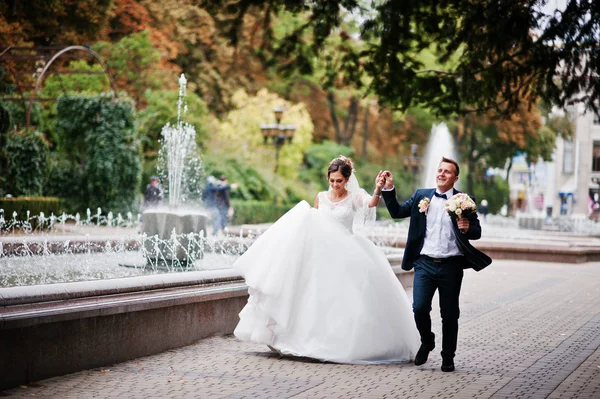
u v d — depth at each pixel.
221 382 6.76
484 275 18.52
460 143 52.81
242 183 39.31
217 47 43.66
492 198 60.22
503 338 9.58
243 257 7.88
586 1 11.51
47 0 30.02
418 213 7.62
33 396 5.98
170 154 20.33
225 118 43.78
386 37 13.18
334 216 8.04
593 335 9.91
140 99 36.56
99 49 35.97
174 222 11.98
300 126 43.53
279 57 14.94
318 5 13.73
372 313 7.83
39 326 6.47
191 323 8.59
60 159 29.86
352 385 6.78
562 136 56.19
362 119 55.69
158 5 40.91
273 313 7.74
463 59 13.53
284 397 6.26
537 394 6.53
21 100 28.28
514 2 11.71
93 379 6.66
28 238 13.38
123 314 7.45
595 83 12.65
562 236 32.81
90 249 14.23
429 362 7.99
